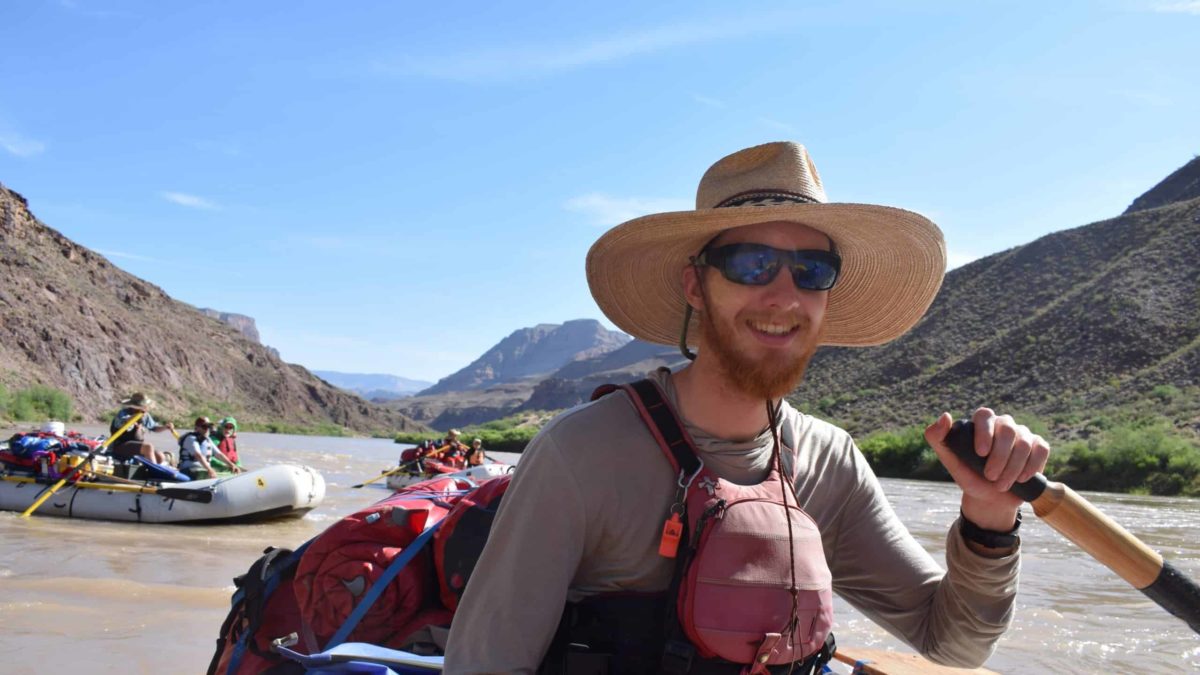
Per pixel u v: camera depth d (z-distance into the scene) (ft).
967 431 5.40
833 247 6.52
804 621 5.77
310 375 599.98
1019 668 17.84
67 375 303.89
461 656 5.77
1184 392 152.87
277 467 38.63
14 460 37.96
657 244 6.74
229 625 10.34
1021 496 5.44
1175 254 206.80
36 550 28.48
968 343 223.10
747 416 6.07
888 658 12.71
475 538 9.55
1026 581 28.19
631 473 5.77
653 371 6.29
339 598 9.70
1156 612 23.31
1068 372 184.14
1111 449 103.55
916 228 6.56
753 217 6.02
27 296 332.80
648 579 5.81
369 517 10.00
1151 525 51.78
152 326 425.28
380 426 563.89
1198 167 350.02
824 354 260.83
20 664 16.07
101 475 37.50
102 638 18.01
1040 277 237.25
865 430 195.31
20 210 401.90
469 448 62.80
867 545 6.82
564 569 5.68
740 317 5.97
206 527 36.24
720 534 5.65
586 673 5.78
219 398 437.58
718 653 5.58
